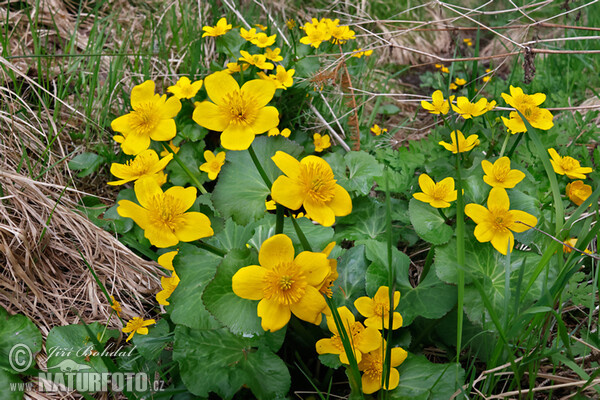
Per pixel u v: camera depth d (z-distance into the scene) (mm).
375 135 689
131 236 514
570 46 819
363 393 373
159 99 392
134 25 755
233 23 730
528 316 358
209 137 590
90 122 584
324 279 341
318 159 345
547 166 385
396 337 400
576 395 379
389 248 340
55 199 521
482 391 382
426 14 911
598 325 408
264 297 341
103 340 432
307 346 413
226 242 415
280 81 552
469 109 491
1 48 637
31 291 459
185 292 385
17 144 544
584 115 664
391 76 786
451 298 396
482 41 926
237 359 385
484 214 384
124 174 413
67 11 735
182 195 362
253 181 386
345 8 874
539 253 438
